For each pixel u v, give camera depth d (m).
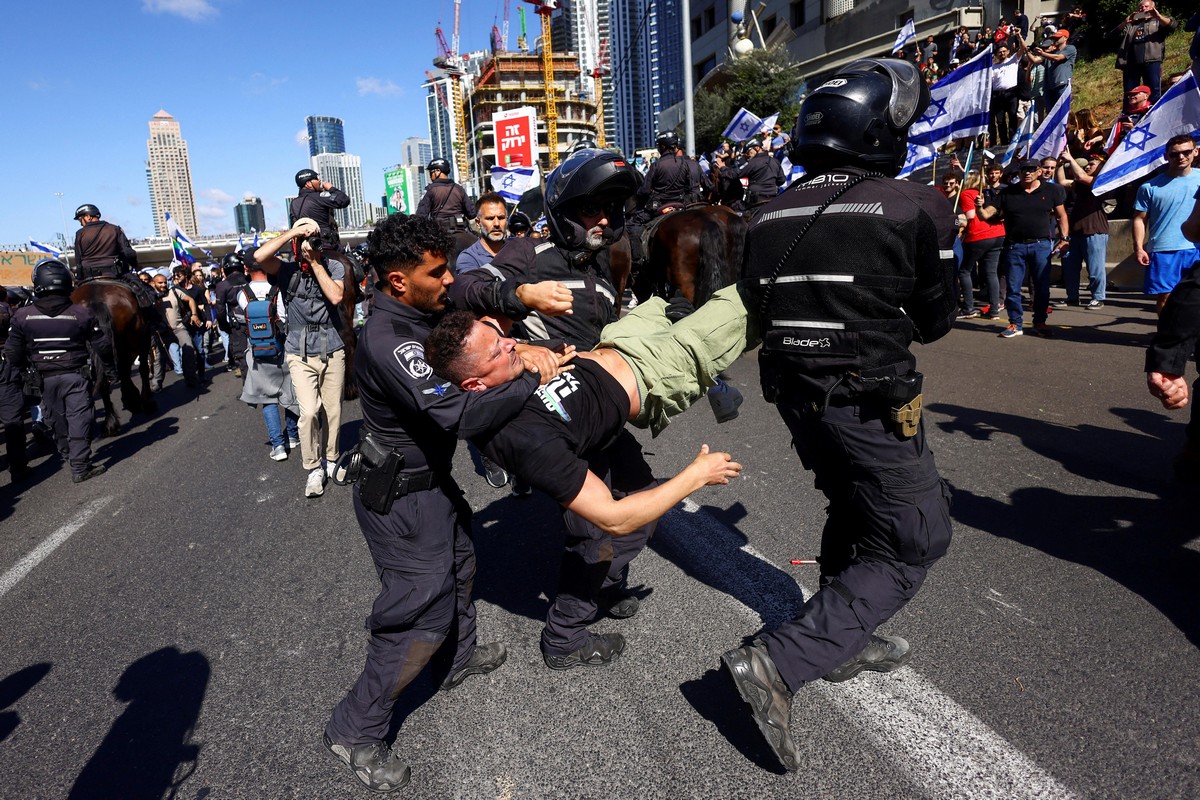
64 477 6.41
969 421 5.42
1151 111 7.44
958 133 10.79
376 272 2.31
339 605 3.55
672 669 2.82
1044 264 8.05
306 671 3.02
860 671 2.69
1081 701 2.45
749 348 2.33
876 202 1.99
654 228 6.03
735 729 2.48
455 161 119.81
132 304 8.57
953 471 4.49
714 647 2.94
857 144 2.11
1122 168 7.68
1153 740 2.26
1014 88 13.63
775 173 9.68
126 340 8.57
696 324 2.25
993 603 3.04
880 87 2.11
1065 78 12.84
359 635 3.27
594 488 2.00
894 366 2.01
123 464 6.67
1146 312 9.03
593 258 3.01
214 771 2.48
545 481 1.98
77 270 9.65
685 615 3.18
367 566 3.96
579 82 115.81
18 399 6.34
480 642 3.10
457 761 2.43
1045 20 18.14
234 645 3.26
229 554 4.29
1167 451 4.58
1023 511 3.87
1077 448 4.73
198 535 4.64
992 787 2.15
